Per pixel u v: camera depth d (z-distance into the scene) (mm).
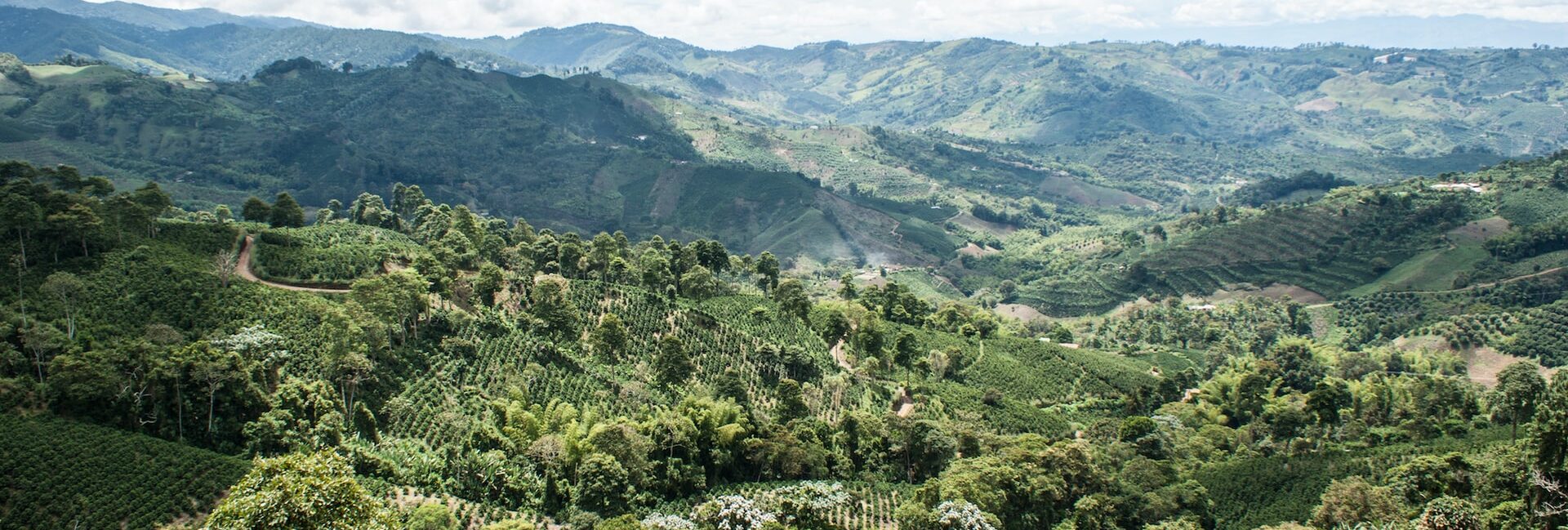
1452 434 156875
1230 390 196125
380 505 75875
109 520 90562
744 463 135375
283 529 62125
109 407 105188
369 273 170625
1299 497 131250
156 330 127312
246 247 174750
